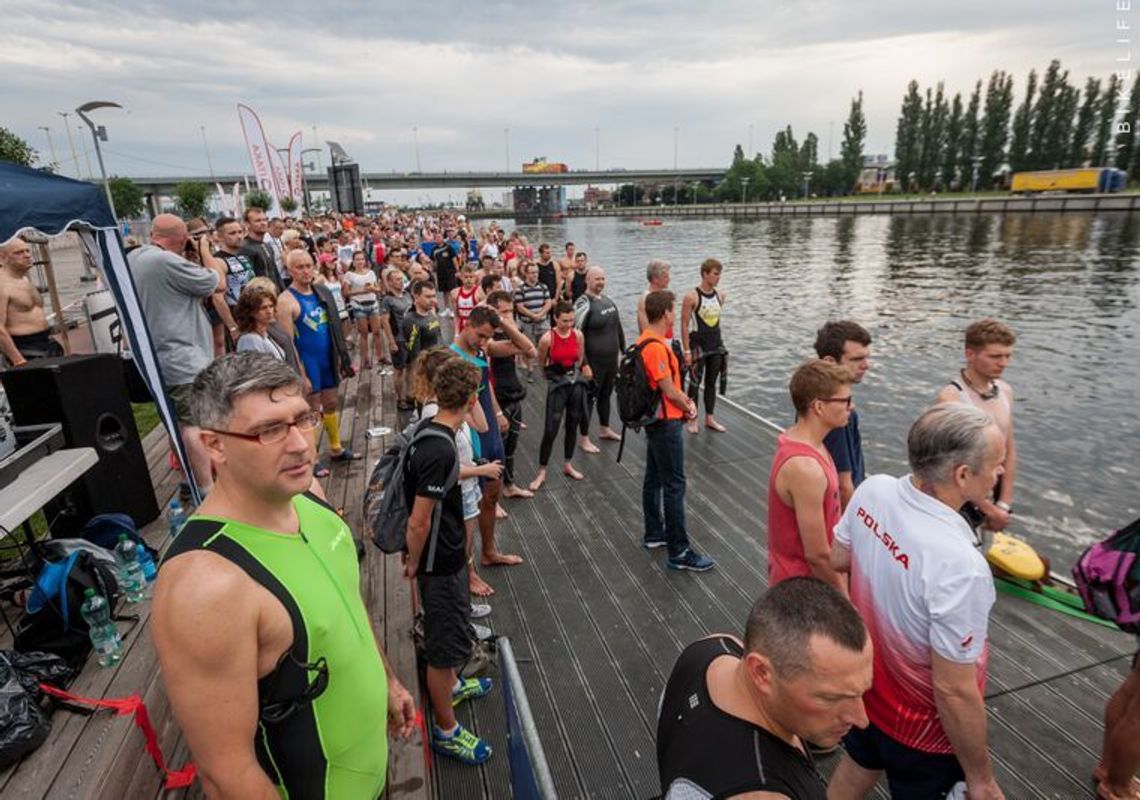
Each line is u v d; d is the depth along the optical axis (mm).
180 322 4020
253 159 23328
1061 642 3516
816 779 1197
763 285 26859
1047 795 2600
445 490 2516
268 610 1228
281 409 1257
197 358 4094
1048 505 7410
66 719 2178
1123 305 19016
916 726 1968
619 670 3383
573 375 5668
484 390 4141
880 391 11836
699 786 1144
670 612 3871
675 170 132500
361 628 1531
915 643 1874
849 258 36406
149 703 2381
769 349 16047
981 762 1825
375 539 2682
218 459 1287
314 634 1319
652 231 72312
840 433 3230
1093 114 76062
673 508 4211
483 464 3785
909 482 1976
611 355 6512
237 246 6230
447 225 32562
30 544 2953
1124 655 3400
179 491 4301
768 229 67812
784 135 120875
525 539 4789
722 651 1428
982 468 1832
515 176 118500
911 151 97688
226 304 5633
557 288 10758
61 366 3287
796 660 1143
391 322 8078
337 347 5293
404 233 31078
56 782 1937
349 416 6832
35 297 5609
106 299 5727
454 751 2764
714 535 4812
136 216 52625
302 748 1353
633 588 4129
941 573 1776
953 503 1899
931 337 16078
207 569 1182
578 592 4098
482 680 3219
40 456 3080
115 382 3656
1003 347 3262
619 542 4715
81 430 3383
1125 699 2422
